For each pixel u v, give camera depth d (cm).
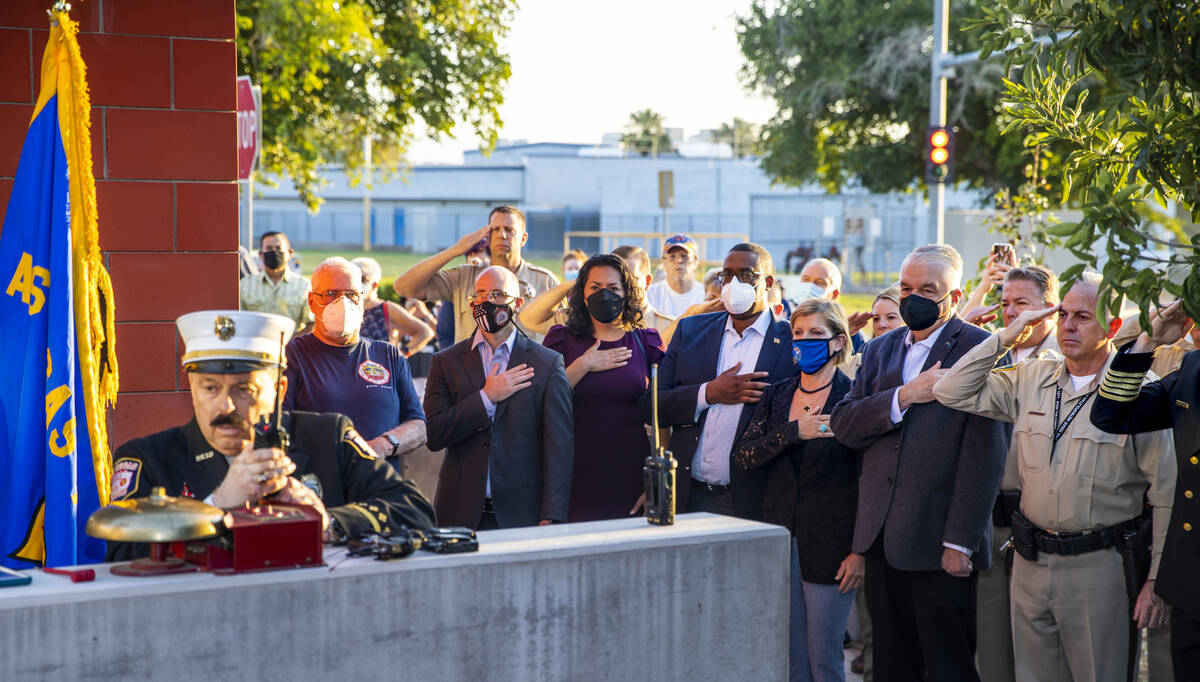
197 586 254
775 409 466
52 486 348
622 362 502
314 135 1653
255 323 291
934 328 430
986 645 484
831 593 442
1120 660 418
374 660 273
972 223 1357
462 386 480
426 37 1655
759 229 4631
